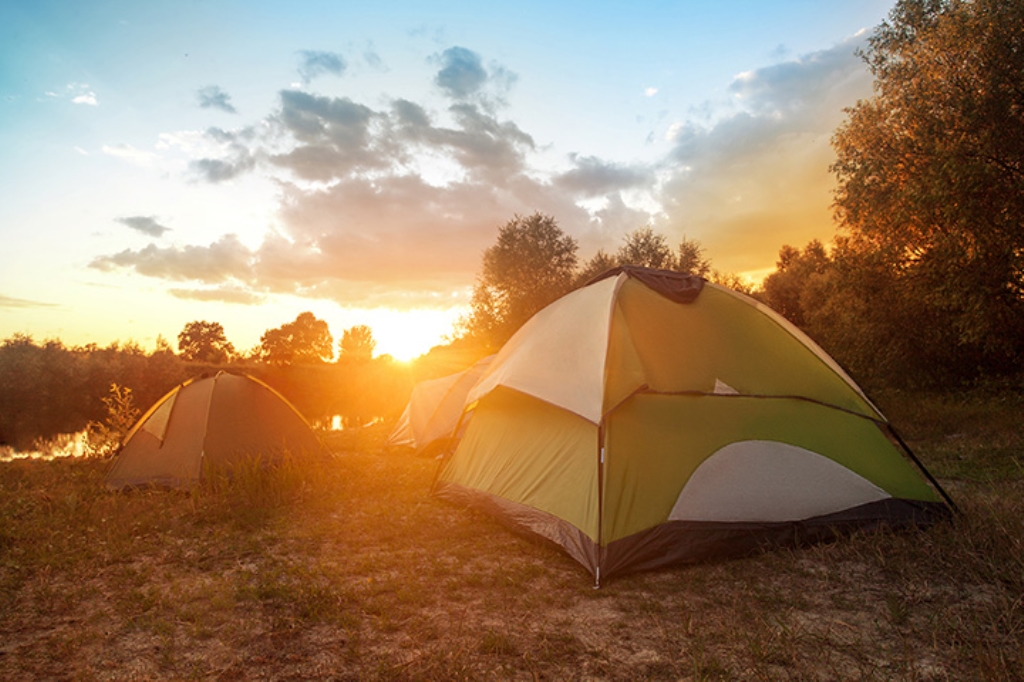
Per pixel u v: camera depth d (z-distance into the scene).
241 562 4.96
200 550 5.18
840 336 15.55
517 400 6.48
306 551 5.24
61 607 4.02
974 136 11.25
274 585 4.33
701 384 5.43
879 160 12.99
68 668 3.21
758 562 4.78
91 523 5.84
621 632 3.68
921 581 4.25
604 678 3.12
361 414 28.33
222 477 7.17
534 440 5.98
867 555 4.74
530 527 5.45
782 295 33.34
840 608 3.93
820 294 26.34
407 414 11.32
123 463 7.68
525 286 28.77
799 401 5.64
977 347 13.40
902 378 14.67
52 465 9.09
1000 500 5.77
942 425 10.73
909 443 9.73
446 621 3.85
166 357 29.75
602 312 5.74
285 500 6.85
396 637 3.61
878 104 13.53
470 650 3.43
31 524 5.77
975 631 3.42
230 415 7.98
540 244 28.97
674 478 5.03
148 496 6.95
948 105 11.91
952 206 11.05
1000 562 4.36
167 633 3.63
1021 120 10.96
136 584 4.44
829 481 5.29
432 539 5.57
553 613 3.98
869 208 13.27
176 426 7.75
